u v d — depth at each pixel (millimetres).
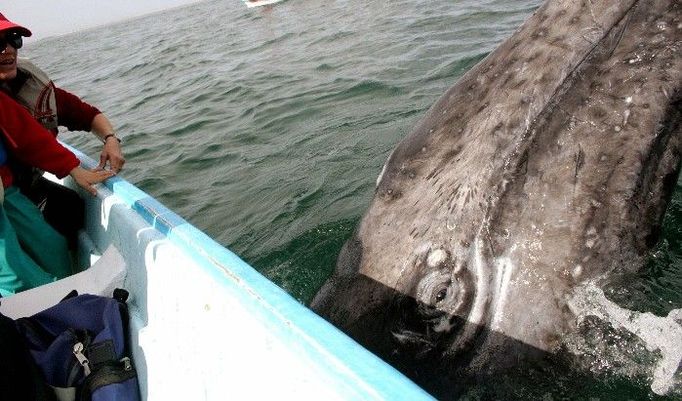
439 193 2555
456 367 2508
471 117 2598
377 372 1431
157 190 6809
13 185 3428
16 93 3635
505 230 2412
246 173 6652
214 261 2293
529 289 2377
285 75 11250
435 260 2479
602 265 2346
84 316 2699
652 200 2348
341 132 7074
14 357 2152
